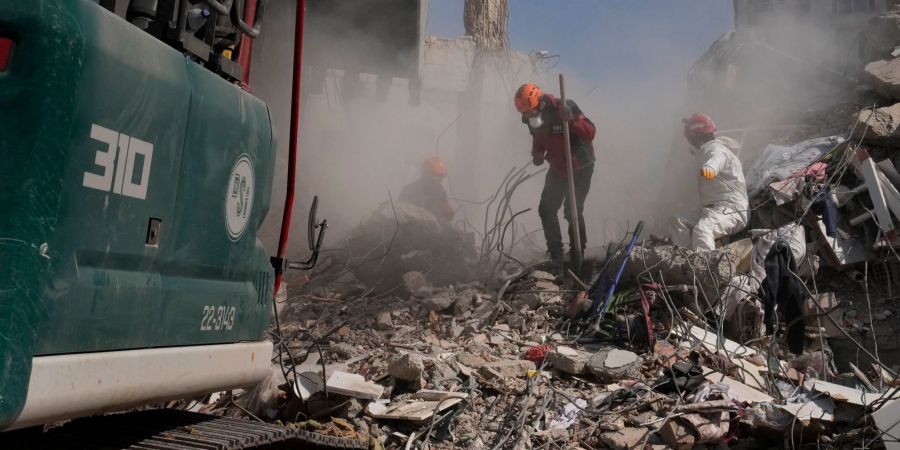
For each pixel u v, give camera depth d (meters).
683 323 6.64
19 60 1.99
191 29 2.80
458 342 6.78
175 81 2.56
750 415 5.23
